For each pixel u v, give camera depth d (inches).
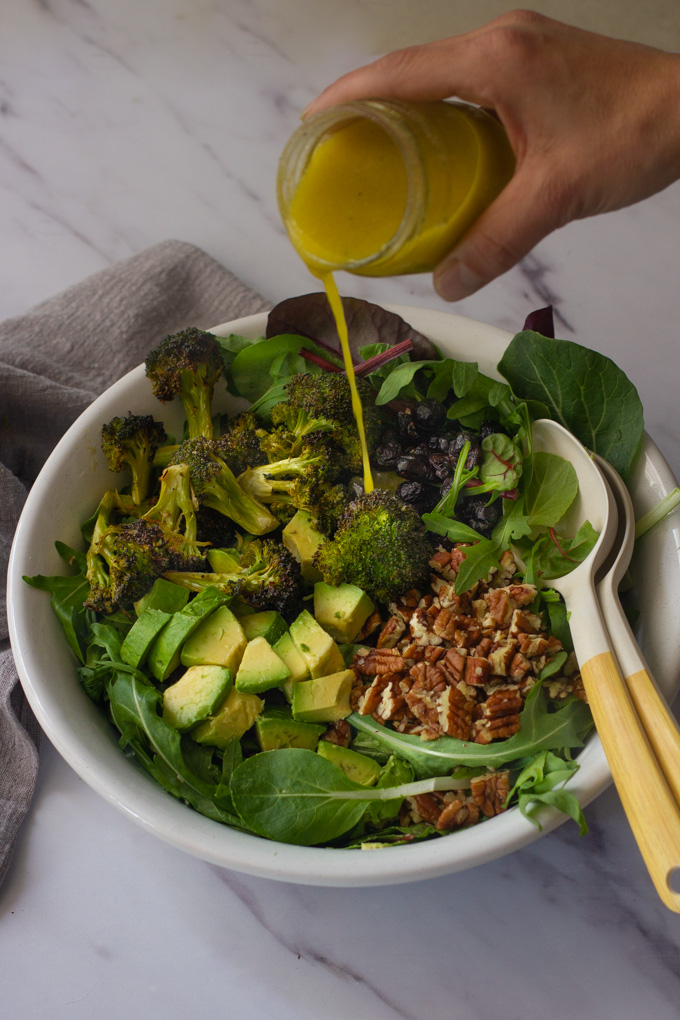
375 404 28.0
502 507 27.4
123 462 27.6
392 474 27.8
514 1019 24.5
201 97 37.1
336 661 25.6
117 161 36.4
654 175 23.0
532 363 27.4
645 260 33.6
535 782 23.7
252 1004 24.8
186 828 23.2
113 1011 24.8
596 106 22.6
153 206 35.9
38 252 35.3
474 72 22.5
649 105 22.5
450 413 27.7
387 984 24.9
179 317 33.1
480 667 24.9
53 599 25.9
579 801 23.2
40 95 37.3
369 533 25.9
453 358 28.6
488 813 24.1
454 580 26.6
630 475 26.9
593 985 24.8
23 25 37.9
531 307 33.2
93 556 26.5
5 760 26.9
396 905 25.6
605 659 23.8
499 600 25.9
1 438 30.9
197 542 27.1
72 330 32.3
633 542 25.6
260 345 28.5
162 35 37.7
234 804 23.7
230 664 25.4
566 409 27.5
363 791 24.1
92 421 27.8
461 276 23.5
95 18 37.9
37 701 24.5
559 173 22.7
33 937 25.5
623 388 27.0
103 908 25.8
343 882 22.7
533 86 22.4
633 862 25.8
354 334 28.8
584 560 25.2
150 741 24.8
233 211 35.8
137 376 28.5
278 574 26.3
